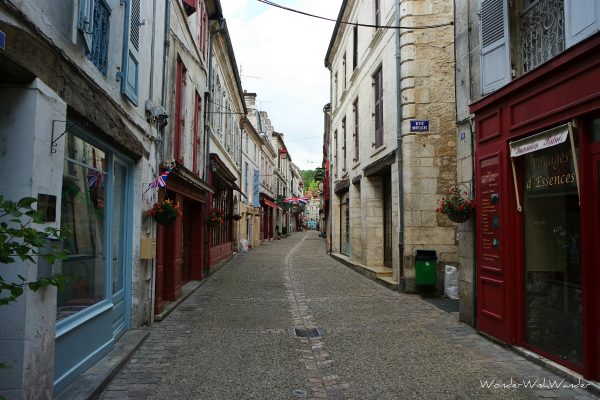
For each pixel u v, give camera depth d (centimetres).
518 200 566
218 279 1281
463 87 711
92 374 445
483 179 632
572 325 473
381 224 1373
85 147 476
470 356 539
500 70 589
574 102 451
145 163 667
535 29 556
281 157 5278
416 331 663
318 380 463
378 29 1215
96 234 516
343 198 1934
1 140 314
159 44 740
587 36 421
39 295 329
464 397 414
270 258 2028
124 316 634
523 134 541
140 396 414
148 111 667
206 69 1266
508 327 566
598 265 426
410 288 1008
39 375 330
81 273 470
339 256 1852
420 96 1020
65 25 371
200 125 1177
